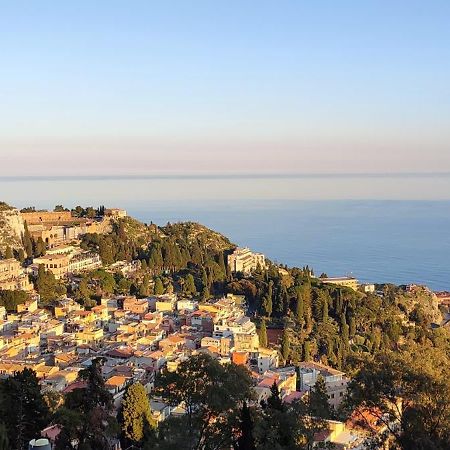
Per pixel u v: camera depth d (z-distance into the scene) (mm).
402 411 66750
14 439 83438
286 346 196750
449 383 64062
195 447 65188
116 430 79875
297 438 69938
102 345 184875
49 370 150500
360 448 103312
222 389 65688
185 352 177250
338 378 170250
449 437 62156
